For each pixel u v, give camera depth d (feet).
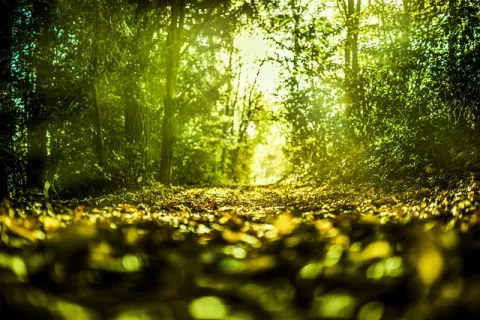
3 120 37.70
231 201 50.39
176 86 96.58
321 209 33.17
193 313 6.63
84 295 8.09
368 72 69.92
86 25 48.42
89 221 19.72
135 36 62.49
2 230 13.89
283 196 58.90
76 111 50.80
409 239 11.69
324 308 6.86
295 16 90.38
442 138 45.96
